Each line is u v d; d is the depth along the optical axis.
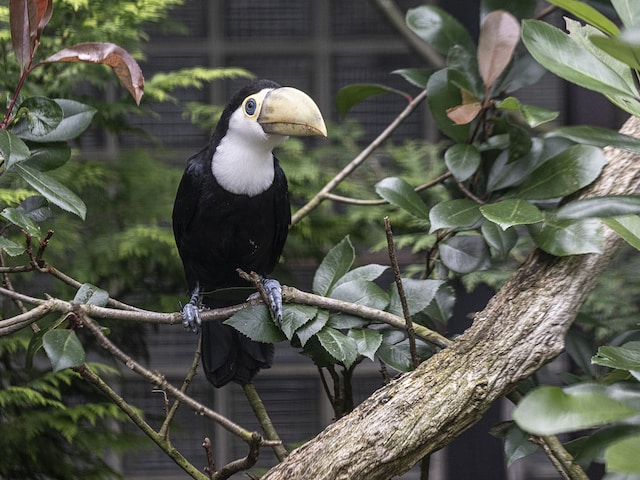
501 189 3.60
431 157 6.49
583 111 5.57
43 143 3.50
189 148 7.32
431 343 3.50
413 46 6.25
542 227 3.12
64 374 5.44
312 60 7.35
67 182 5.71
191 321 3.75
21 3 3.14
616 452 1.95
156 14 5.74
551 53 2.78
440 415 2.89
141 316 3.31
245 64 7.36
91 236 6.04
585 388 2.23
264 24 7.35
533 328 2.99
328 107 7.34
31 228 3.16
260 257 4.47
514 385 2.97
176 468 7.26
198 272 4.52
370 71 7.33
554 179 3.29
